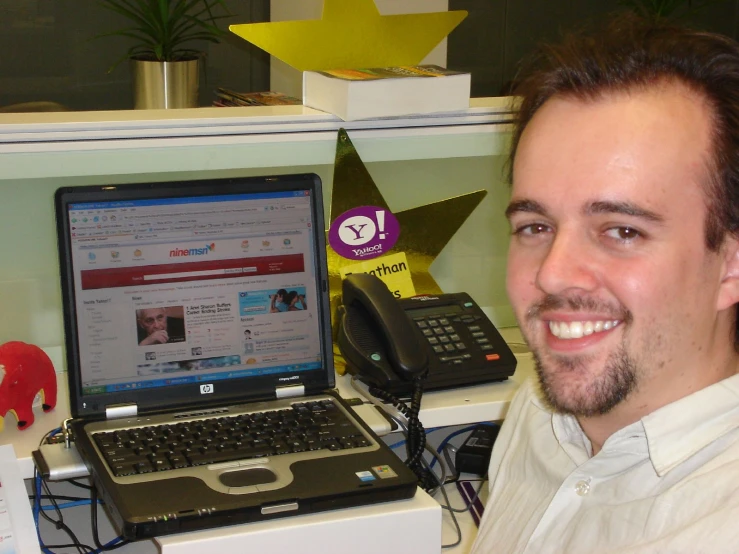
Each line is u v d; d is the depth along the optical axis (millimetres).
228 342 1168
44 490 1214
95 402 1109
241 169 1353
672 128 701
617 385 748
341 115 1287
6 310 1325
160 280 1142
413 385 1240
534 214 771
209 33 3361
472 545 1053
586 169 718
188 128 1235
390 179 1455
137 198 1133
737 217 709
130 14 3113
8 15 3529
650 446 772
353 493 951
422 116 1346
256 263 1179
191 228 1154
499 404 1263
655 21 799
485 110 1370
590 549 804
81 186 1111
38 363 1142
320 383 1199
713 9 4059
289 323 1192
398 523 958
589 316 742
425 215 1447
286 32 1340
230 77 3916
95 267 1116
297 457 1022
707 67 716
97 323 1115
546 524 859
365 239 1408
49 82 3646
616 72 729
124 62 3717
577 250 738
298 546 922
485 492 1289
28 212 1302
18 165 1176
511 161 899
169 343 1144
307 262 1200
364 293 1297
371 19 1391
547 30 3971
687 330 732
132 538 883
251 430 1082
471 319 1356
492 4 3883
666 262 710
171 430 1072
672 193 698
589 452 910
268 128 1275
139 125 1213
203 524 900
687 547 698
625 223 710
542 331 802
